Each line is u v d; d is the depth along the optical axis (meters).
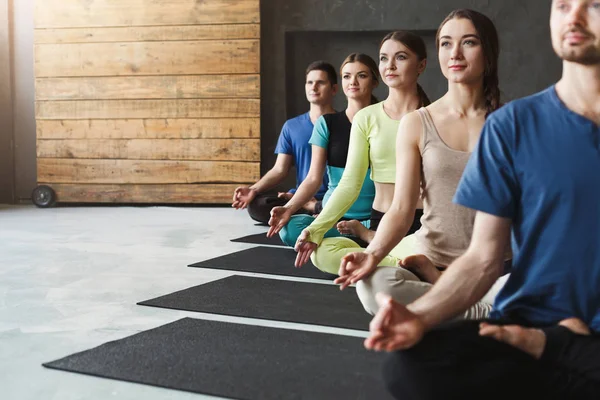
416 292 2.04
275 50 7.63
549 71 7.52
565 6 1.28
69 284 3.28
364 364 2.03
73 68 7.51
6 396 1.80
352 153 3.01
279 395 1.76
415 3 7.47
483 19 2.15
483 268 1.34
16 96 7.77
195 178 7.46
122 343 2.25
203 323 2.52
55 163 7.57
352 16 7.53
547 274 1.34
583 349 1.27
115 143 7.51
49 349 2.23
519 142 1.33
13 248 4.41
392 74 3.04
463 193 1.36
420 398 1.28
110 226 5.61
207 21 7.35
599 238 1.29
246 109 7.38
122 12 7.41
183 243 4.64
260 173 7.59
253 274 3.54
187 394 1.80
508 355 1.26
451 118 2.19
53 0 7.48
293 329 2.45
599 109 1.31
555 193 1.30
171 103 7.43
